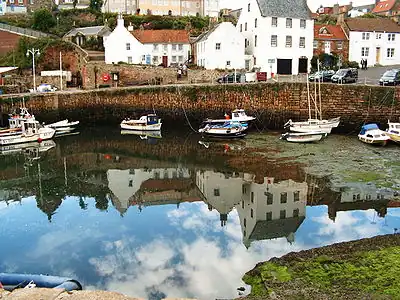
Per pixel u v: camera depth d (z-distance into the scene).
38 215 19.61
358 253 13.95
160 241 16.55
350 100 37.28
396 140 30.77
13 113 38.91
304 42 50.00
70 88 46.81
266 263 13.77
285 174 25.03
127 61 51.50
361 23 56.00
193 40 56.53
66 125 39.47
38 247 16.16
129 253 15.52
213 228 17.75
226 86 40.12
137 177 26.17
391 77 37.97
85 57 49.31
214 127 36.06
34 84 43.66
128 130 39.88
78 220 18.91
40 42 53.25
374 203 19.97
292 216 18.64
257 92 39.69
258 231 17.14
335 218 18.27
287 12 49.06
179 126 41.34
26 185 24.53
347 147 30.92
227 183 24.23
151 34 54.38
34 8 79.00
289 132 35.56
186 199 21.78
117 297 9.73
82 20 68.81
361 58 55.38
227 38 48.75
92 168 28.30
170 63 54.19
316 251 14.39
